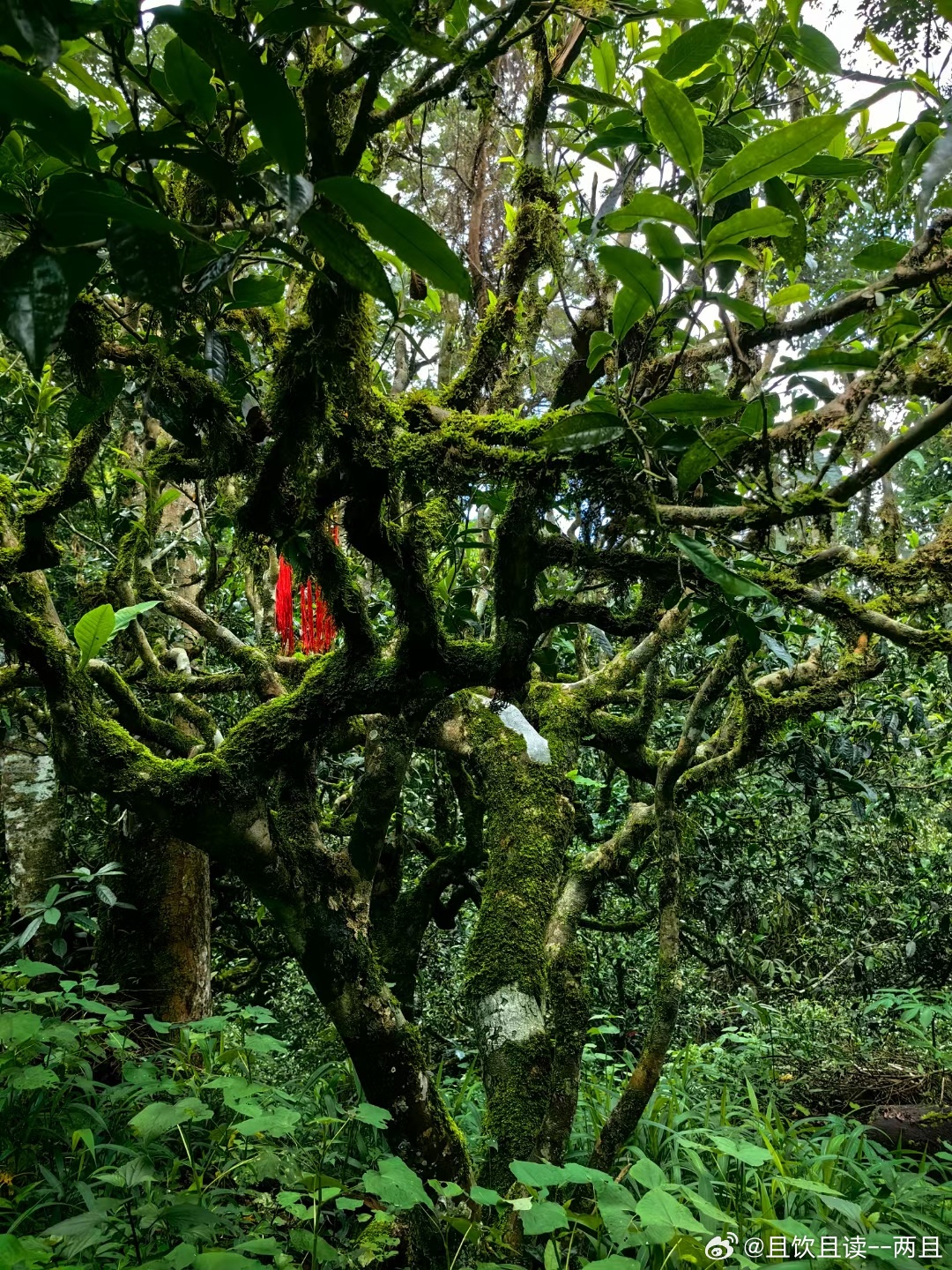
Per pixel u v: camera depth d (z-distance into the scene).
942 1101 4.59
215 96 1.02
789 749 3.53
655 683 2.87
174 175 1.61
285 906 1.96
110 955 3.51
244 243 0.92
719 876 4.95
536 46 1.68
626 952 5.22
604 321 1.79
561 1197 2.38
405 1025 2.03
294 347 1.39
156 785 1.88
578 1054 2.38
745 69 1.64
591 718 2.94
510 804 2.60
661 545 1.66
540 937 2.34
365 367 1.44
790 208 1.51
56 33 0.68
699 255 1.19
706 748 3.01
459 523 2.20
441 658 1.87
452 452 1.52
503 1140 2.05
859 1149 3.44
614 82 1.89
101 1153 2.36
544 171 1.76
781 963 5.69
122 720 2.52
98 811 4.27
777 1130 3.33
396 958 3.30
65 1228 1.69
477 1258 1.90
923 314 1.54
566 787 2.68
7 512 2.26
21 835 3.57
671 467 1.48
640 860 4.05
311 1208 1.86
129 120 1.36
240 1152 2.38
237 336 1.68
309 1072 3.30
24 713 3.21
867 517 1.90
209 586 3.03
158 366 1.53
